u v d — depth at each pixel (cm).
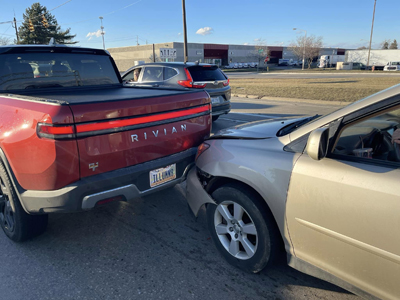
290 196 216
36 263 282
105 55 437
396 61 5166
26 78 358
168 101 301
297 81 2478
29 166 250
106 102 256
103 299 238
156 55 6122
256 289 246
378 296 185
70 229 341
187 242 313
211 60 7556
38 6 5028
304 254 220
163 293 243
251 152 248
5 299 239
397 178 173
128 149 272
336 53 9319
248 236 262
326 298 236
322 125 212
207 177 279
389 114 219
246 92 1655
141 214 374
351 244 190
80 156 244
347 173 190
